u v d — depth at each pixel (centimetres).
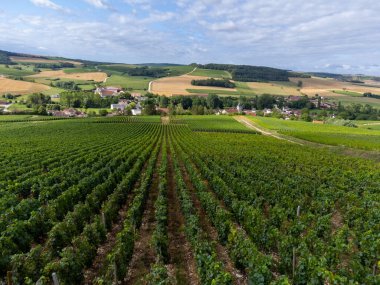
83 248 1195
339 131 8275
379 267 1122
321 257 1137
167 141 6041
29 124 8919
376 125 11731
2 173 2731
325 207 1827
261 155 3978
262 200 1978
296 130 8500
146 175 2553
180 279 1191
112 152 3888
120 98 18450
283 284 926
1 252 1130
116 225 1719
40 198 1936
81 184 2105
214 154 3897
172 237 1566
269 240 1367
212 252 1187
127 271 1226
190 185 2617
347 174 2867
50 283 1005
